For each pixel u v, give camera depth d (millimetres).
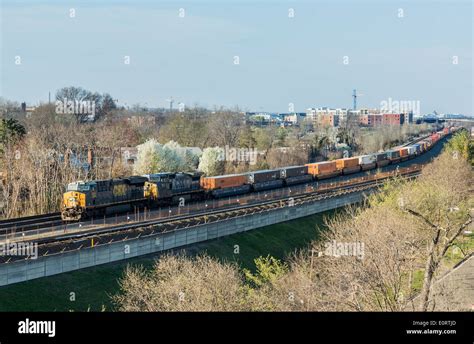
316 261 75250
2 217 106688
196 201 120438
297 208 114250
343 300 50312
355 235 70250
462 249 76812
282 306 55688
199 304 53656
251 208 110375
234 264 84688
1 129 133375
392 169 185875
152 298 58625
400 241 57688
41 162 120438
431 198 79750
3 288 62062
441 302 55625
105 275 71125
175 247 84375
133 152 172625
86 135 156250
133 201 104438
